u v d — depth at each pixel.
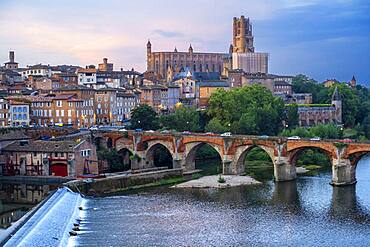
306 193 193.38
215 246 130.00
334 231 143.12
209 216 160.50
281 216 160.00
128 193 199.12
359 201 178.88
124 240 133.75
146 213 164.12
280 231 143.38
